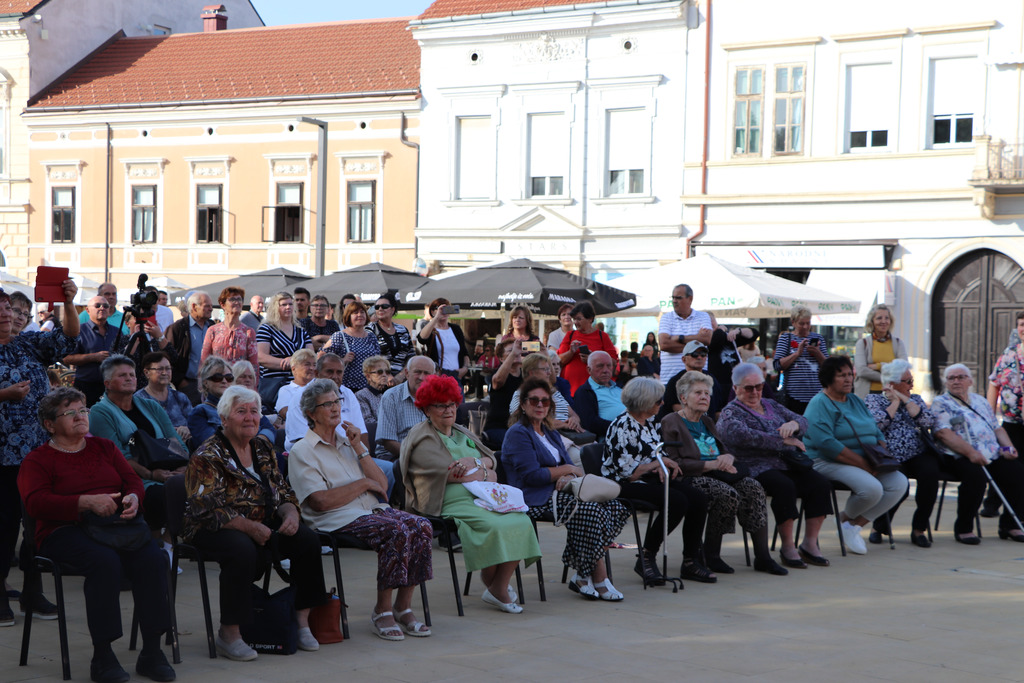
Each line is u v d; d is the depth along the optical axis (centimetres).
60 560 600
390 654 657
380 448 985
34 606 719
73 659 634
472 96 2891
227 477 650
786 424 954
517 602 793
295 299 1317
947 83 2445
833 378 1024
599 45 2764
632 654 664
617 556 982
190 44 3484
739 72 2634
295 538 666
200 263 3216
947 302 2481
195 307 1170
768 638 706
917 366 2492
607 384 1162
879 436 1034
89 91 3378
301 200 3095
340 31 3347
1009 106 2370
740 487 912
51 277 766
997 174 2356
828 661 654
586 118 2786
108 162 3291
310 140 3072
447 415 782
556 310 1555
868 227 2530
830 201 2555
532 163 2858
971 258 2455
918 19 2448
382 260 3017
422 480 768
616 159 2781
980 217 2417
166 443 786
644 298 1617
